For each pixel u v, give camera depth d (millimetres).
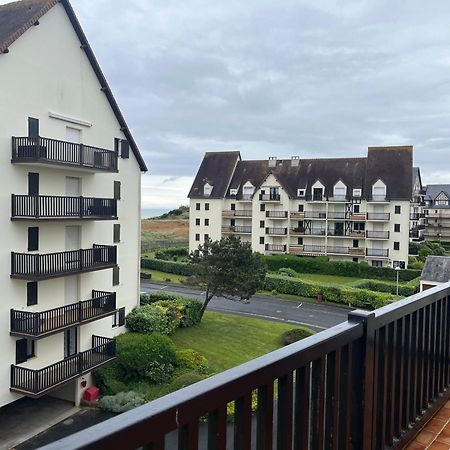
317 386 2012
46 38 13938
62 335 15195
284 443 1778
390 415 2787
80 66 15500
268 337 21000
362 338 2371
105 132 17203
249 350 19250
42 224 14133
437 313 3596
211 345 19688
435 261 29094
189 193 45000
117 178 18391
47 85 14078
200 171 46188
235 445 1556
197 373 15664
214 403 1416
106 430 1104
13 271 13211
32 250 13852
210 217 44219
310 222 41469
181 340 20078
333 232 40719
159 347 16578
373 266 38125
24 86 13227
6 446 12617
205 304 22734
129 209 19438
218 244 21844
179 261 39656
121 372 16062
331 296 29359
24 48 13148
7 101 12680
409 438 3043
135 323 19266
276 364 1695
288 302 29234
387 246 38969
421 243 50062
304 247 41281
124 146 18656
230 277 21562
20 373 13258
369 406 2439
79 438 1056
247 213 43219
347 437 2262
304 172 42812
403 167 39688
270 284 31984
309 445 1994
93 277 16609
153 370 15891
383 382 2629
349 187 40125
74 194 15680
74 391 15156
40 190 14039
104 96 16906
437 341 3607
